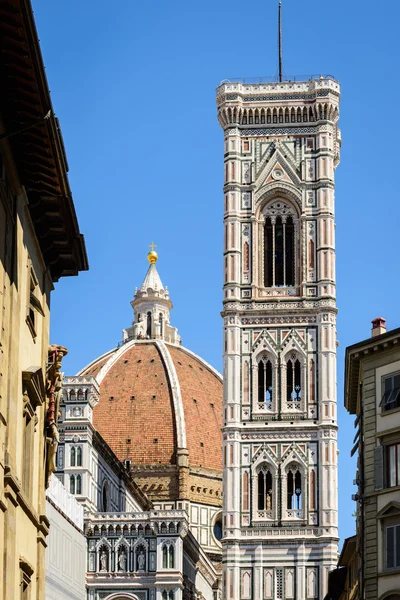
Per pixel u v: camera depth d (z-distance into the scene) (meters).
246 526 187.25
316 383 192.88
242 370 194.00
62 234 57.34
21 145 48.03
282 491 188.38
